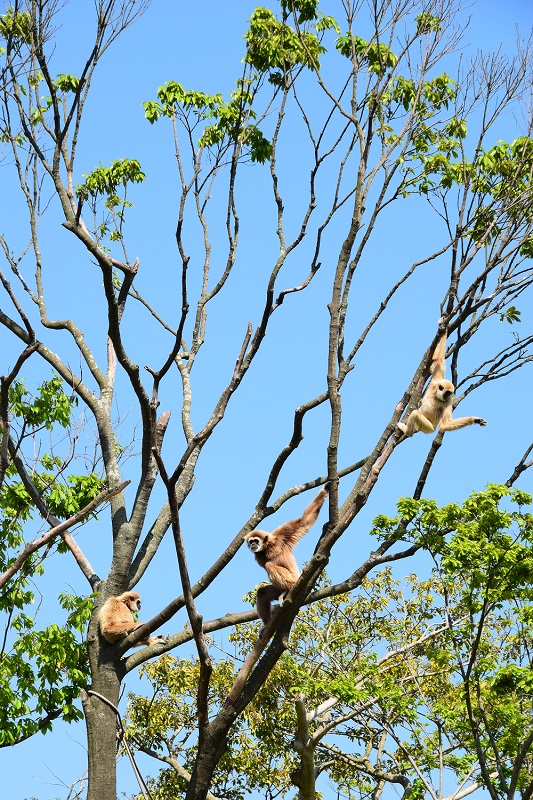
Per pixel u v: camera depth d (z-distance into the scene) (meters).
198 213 19.94
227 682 27.47
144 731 27.75
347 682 22.78
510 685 19.23
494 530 17.62
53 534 12.57
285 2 19.67
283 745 27.94
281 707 27.97
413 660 26.53
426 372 14.16
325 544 12.70
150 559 17.67
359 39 19.23
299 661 28.42
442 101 18.81
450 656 20.06
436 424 17.00
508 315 18.36
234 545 15.56
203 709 12.77
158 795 27.45
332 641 28.06
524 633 20.00
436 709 23.00
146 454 16.98
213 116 20.12
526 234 14.03
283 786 27.72
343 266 14.08
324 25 19.78
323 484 16.72
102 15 17.48
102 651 16.48
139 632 16.14
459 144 17.19
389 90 18.41
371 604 28.36
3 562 18.39
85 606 17.48
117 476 18.19
